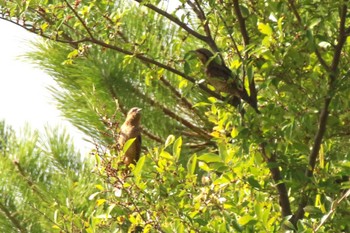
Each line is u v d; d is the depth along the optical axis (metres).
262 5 11.30
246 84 11.23
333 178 10.59
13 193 15.02
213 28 12.79
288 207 11.04
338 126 10.98
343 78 10.48
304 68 10.65
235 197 10.91
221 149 10.65
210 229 10.44
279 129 10.52
